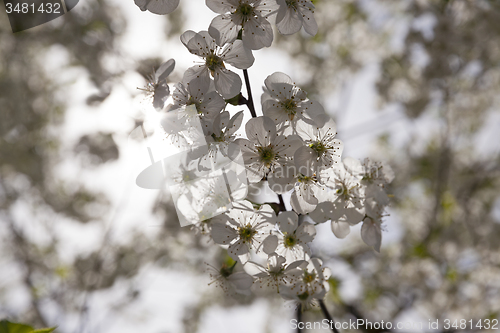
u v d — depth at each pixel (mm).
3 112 5777
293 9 1938
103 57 5250
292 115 1882
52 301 6383
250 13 1841
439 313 6176
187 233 5512
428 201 6930
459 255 6309
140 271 6434
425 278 6070
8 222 6484
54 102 6184
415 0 5723
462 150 7012
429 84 5945
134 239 6160
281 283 1955
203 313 6918
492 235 6121
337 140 1872
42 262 6605
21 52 5777
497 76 6148
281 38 6273
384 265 6285
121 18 5578
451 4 5418
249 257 1901
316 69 6488
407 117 6414
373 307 6293
